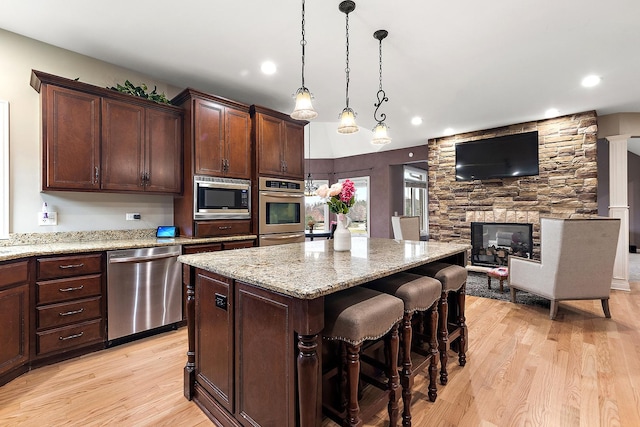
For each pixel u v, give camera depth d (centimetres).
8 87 250
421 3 208
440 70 307
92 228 292
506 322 306
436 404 181
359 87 349
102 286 247
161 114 310
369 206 717
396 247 242
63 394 190
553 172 458
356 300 147
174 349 251
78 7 216
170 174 315
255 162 362
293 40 255
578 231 298
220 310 166
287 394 131
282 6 213
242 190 352
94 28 242
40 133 256
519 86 344
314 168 778
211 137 327
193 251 296
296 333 128
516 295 396
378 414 176
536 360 229
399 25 233
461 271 221
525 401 181
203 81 338
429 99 385
